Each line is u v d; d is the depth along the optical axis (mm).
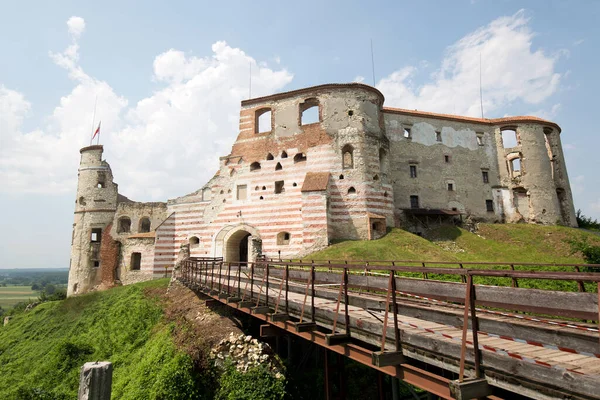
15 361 29578
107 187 51594
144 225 52375
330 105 40594
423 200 45469
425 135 47406
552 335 6152
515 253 39125
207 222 43719
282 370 17375
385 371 8227
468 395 5949
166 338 21906
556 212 47719
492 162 49688
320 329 12953
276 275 21281
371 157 39031
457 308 10766
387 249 32969
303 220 36344
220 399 16141
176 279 33875
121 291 38281
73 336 30859
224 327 19891
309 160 39812
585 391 4863
